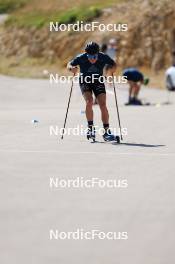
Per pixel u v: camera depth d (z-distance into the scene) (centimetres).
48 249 1433
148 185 2078
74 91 6694
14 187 2062
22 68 8875
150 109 4775
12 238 1512
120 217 1695
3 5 10406
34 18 9688
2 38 9650
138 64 8569
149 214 1723
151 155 2669
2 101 6103
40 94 6500
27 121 4078
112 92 6550
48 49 9150
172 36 8619
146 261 1343
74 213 1739
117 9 9125
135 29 8725
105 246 1452
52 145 2966
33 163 2489
